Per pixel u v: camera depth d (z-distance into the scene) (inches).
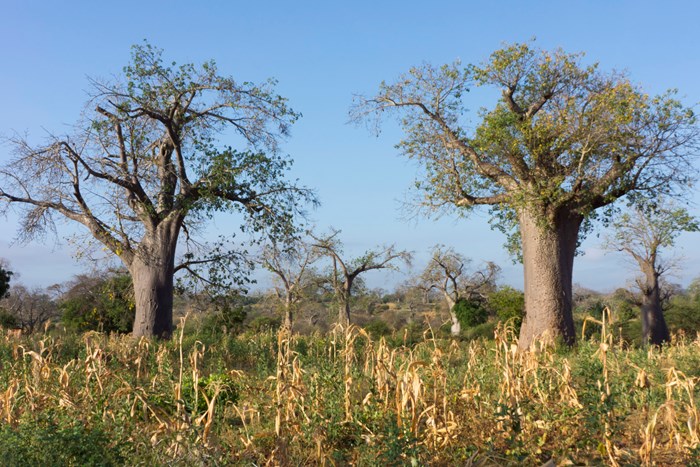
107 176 762.8
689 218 847.1
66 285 1525.6
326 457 207.6
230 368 462.0
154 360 387.5
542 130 709.3
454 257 1850.4
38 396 240.2
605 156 716.0
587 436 211.3
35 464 170.2
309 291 1546.5
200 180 795.4
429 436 211.2
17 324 1573.6
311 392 245.3
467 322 1749.5
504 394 241.3
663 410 233.1
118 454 181.9
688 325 1537.9
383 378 245.1
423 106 796.6
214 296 853.8
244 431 224.8
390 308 3024.1
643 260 1238.3
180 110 800.9
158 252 790.5
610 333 240.1
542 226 741.9
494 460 197.9
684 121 682.8
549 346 278.4
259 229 820.6
